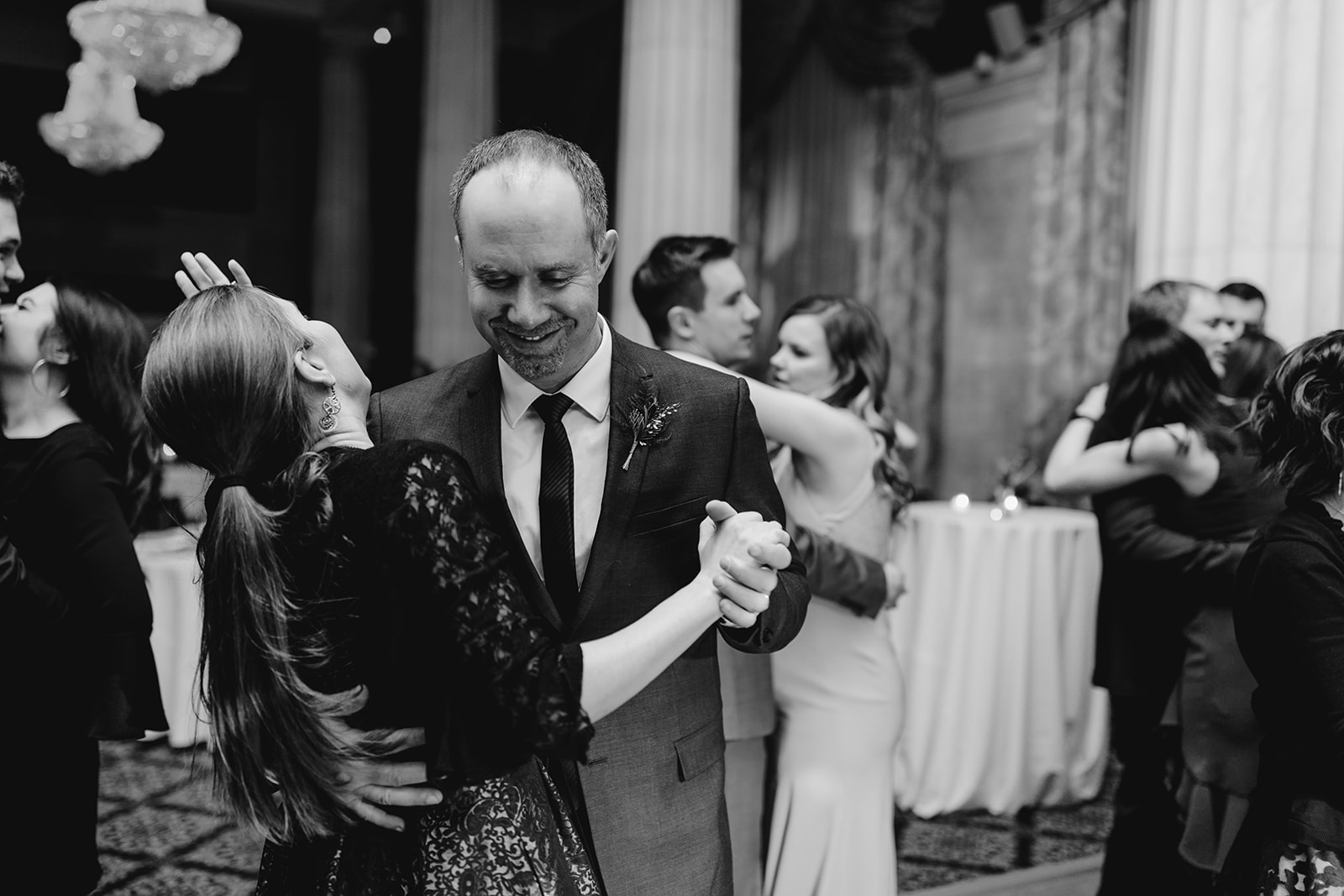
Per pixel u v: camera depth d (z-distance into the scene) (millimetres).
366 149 11672
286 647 1114
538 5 12109
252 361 1166
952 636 3734
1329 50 3287
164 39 5523
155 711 1946
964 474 8227
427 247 9516
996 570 3686
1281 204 3359
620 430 1418
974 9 7477
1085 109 6871
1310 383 1601
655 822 1440
